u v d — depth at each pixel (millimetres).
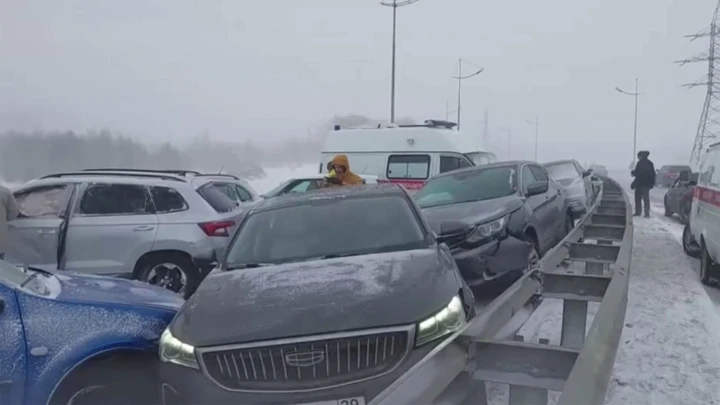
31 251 8492
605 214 10398
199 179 9422
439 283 4352
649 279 9023
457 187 9602
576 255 6551
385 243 5293
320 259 5086
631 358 5223
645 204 19844
